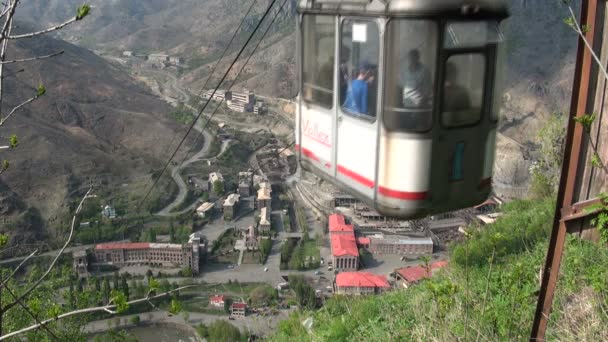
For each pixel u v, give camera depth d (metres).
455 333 8.23
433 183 8.78
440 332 8.51
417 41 8.35
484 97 8.87
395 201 8.91
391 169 8.87
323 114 10.43
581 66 6.64
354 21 9.23
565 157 6.84
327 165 10.53
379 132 8.95
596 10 6.45
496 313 8.39
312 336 12.05
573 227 6.91
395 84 8.61
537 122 131.50
